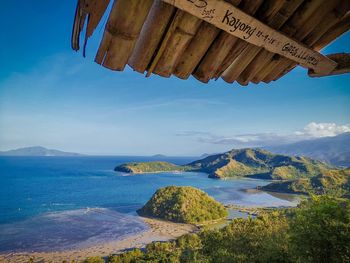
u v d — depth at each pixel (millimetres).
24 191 160875
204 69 1903
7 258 64562
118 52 1569
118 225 92312
